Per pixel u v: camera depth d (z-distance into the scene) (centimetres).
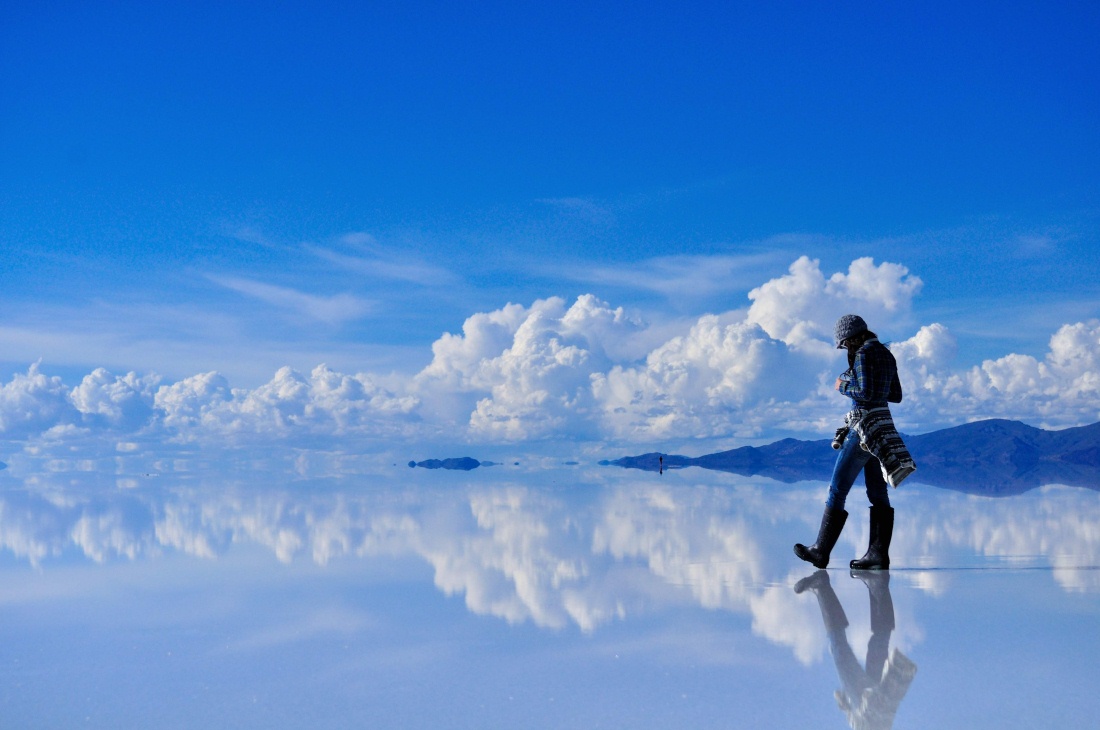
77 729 179
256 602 316
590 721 181
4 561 427
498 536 528
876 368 394
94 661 232
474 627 272
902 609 295
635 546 476
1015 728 174
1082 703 190
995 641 247
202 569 397
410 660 231
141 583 359
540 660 230
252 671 221
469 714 186
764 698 195
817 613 290
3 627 276
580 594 329
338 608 304
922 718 181
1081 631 259
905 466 382
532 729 176
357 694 201
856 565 393
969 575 370
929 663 224
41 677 217
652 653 237
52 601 320
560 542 496
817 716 183
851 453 400
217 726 180
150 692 204
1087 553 437
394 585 351
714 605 306
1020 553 439
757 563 413
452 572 385
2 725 182
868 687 203
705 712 186
